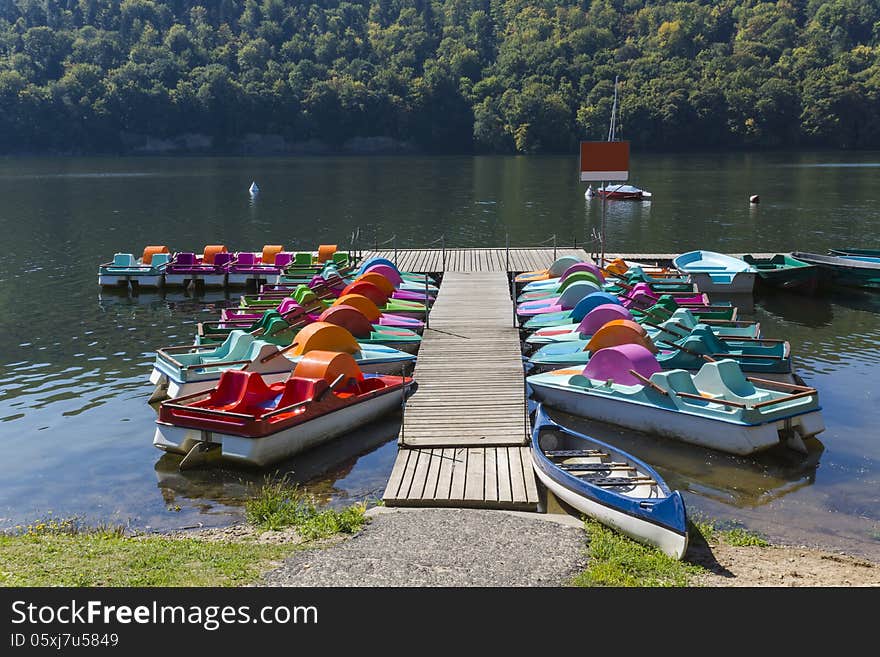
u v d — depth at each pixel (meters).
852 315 27.38
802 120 141.88
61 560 10.53
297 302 23.95
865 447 15.83
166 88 159.38
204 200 69.12
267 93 159.12
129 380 20.86
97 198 70.88
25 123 148.25
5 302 30.11
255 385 15.93
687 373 16.41
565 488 12.47
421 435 15.49
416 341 21.97
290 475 14.88
